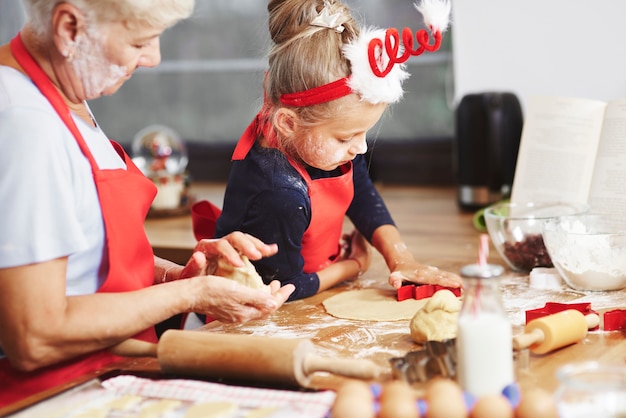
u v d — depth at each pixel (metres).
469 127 2.73
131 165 1.59
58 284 1.28
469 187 2.76
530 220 1.86
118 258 1.45
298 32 1.56
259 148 1.76
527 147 2.05
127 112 4.08
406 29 1.51
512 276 1.88
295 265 1.75
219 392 1.15
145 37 1.30
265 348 1.19
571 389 0.94
